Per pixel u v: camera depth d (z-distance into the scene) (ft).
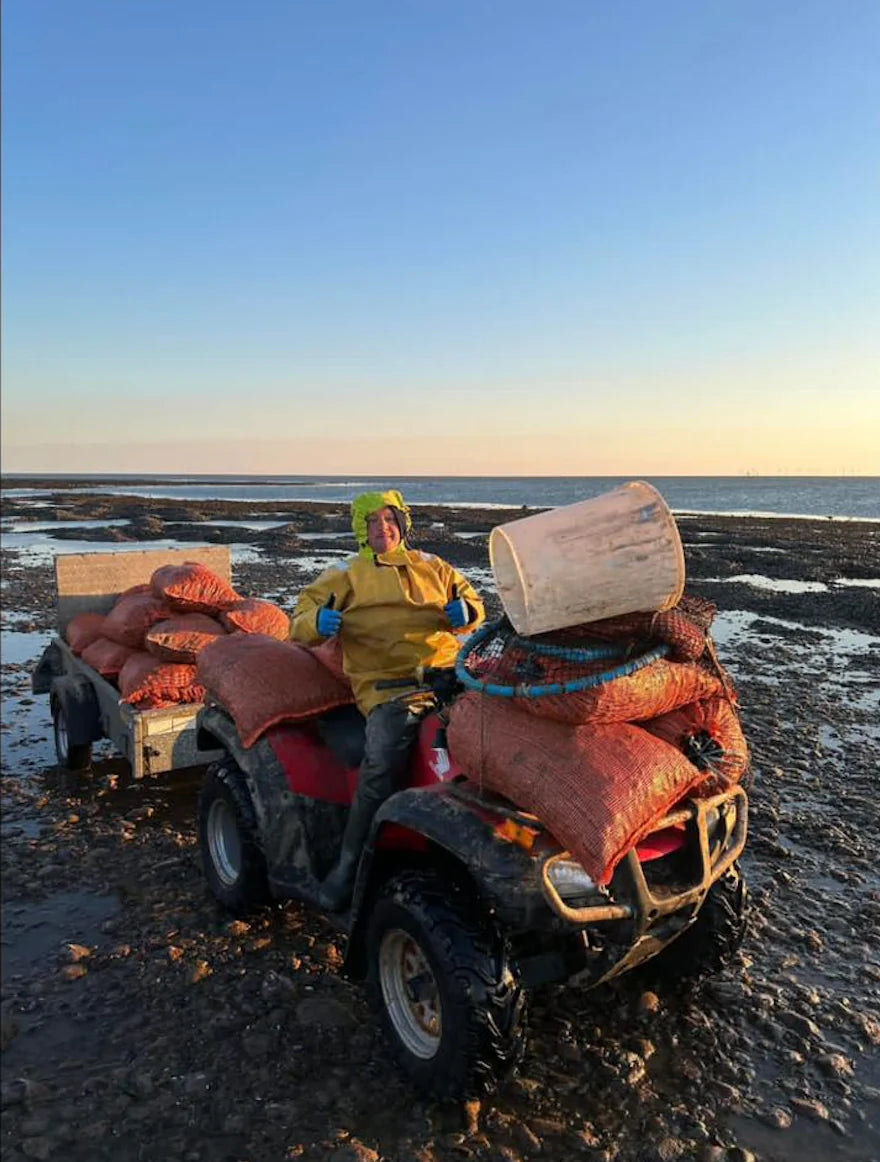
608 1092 12.71
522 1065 13.23
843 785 25.05
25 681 38.45
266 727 15.98
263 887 16.65
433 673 14.79
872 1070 13.21
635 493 11.25
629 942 11.76
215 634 23.40
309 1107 12.43
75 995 15.25
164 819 23.00
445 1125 12.05
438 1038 12.39
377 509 15.08
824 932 17.07
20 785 25.54
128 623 24.22
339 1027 14.19
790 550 93.91
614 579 10.84
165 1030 14.28
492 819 11.75
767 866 19.86
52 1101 12.67
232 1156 11.57
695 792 12.66
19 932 17.39
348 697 16.67
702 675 12.59
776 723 30.89
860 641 46.57
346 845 14.49
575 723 11.82
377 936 13.07
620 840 10.94
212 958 16.29
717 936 14.21
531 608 10.96
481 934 11.81
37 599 62.13
